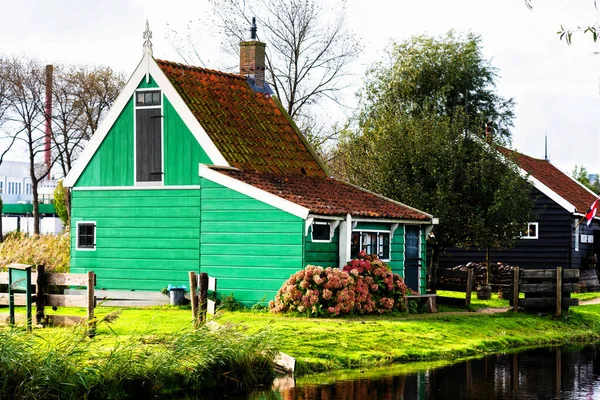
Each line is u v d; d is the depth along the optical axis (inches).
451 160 1252.5
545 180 1720.0
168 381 634.8
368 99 1844.2
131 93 1108.5
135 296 1039.0
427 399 661.9
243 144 1123.3
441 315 1045.2
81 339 619.8
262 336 712.4
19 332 594.6
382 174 1269.7
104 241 1112.8
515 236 1273.4
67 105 2655.0
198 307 747.4
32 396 557.6
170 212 1069.8
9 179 3850.9
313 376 732.0
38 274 733.3
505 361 848.3
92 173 1126.4
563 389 716.0
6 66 2645.2
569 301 1114.7
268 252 988.6
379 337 859.4
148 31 1112.8
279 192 1016.2
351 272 979.9
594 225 1852.9
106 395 600.7
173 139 1082.1
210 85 1182.9
